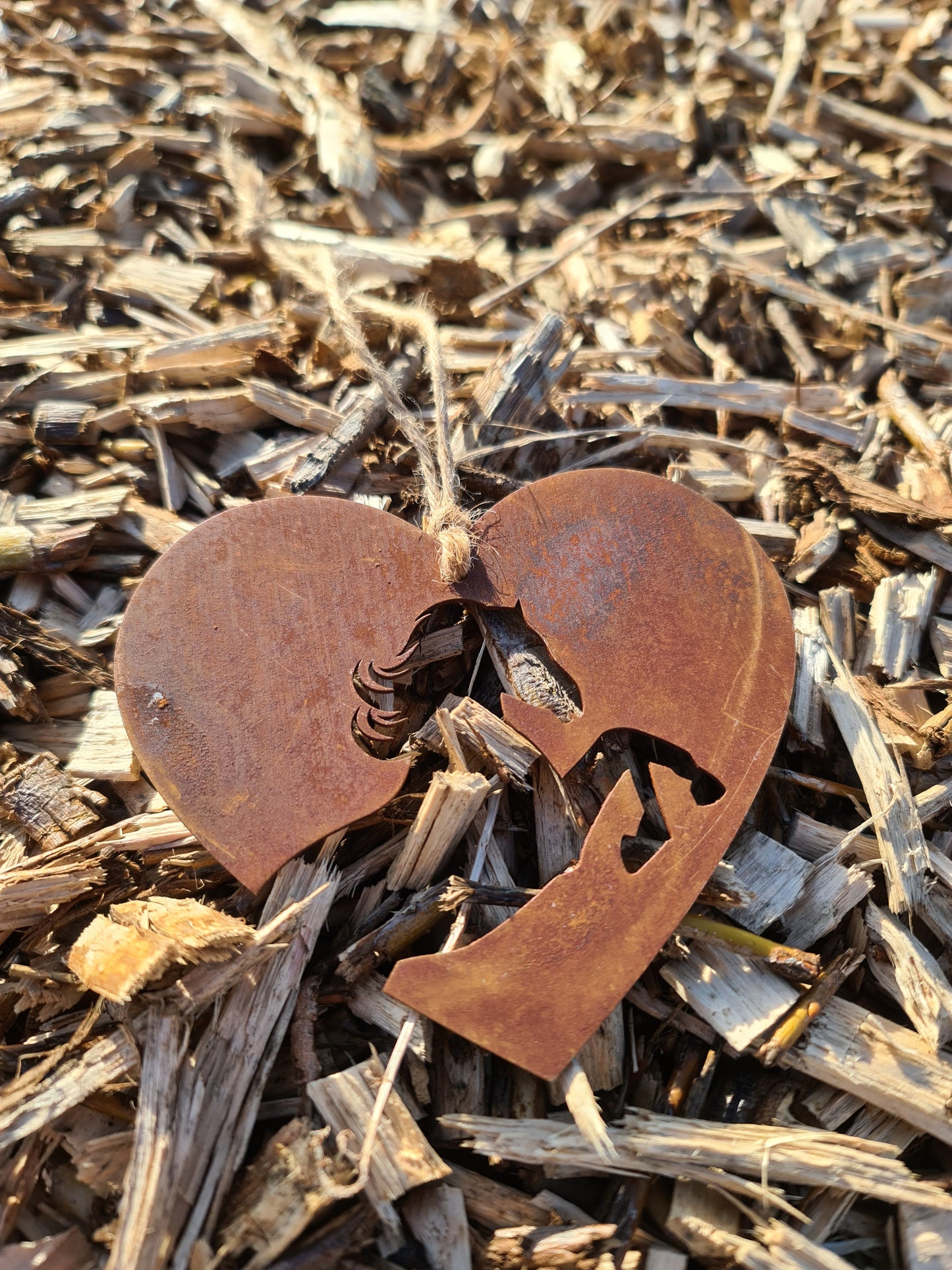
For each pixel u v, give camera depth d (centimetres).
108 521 20
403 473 19
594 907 15
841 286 25
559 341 20
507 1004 14
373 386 20
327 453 19
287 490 19
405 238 26
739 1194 15
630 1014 16
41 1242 14
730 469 21
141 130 26
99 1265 14
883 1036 16
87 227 24
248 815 15
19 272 23
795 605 20
